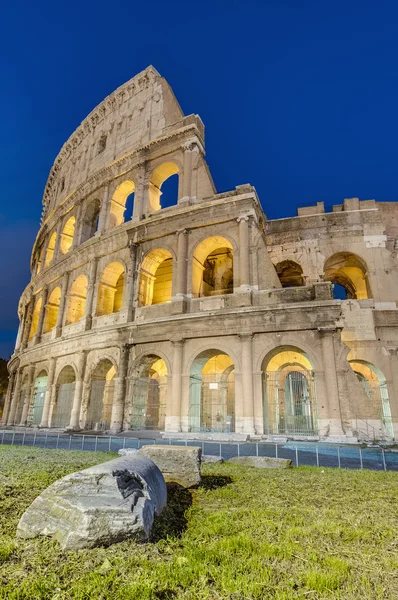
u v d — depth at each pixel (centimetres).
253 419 2592
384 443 2286
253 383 2684
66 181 5356
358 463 1755
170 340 3034
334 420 2412
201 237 3275
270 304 2803
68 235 4962
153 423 4047
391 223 3691
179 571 479
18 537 589
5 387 8244
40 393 4253
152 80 4541
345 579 475
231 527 657
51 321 4600
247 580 461
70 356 3794
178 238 3341
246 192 3203
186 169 3609
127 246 3666
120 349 3281
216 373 3738
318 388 2528
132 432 2934
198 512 765
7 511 718
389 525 688
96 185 4434
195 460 1027
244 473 1236
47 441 2570
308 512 761
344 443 2289
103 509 587
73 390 3656
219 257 4116
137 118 4475
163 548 564
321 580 458
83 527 561
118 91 4831
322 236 3650
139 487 687
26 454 1580
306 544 587
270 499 874
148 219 3528
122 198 4319
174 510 768
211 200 3359
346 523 693
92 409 3459
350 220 3641
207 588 446
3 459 1381
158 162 3931
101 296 3822
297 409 3281
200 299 3095
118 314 3488
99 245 3931
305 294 2766
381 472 1330
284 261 3712
